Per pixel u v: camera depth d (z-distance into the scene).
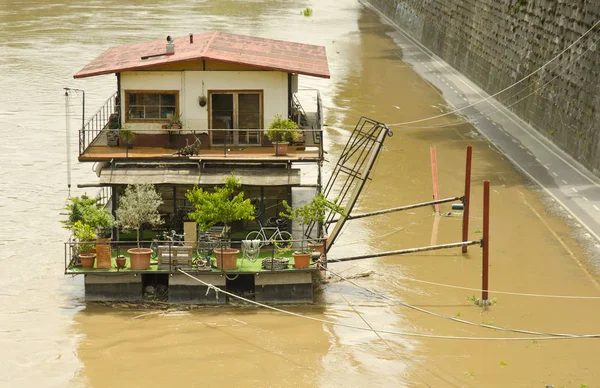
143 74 33.12
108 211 31.78
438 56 86.38
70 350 27.12
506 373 25.94
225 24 102.31
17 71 72.75
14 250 36.09
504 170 48.31
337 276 33.38
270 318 29.41
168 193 32.94
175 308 30.03
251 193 32.75
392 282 33.00
